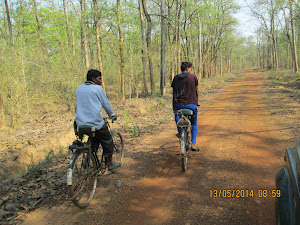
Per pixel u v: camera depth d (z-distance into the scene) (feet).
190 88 14.33
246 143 17.87
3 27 34.47
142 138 20.89
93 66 45.57
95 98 11.25
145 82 56.08
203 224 9.05
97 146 12.44
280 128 20.92
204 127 23.68
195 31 89.61
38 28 48.57
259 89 55.77
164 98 48.03
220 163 14.57
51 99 35.24
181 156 12.89
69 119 32.32
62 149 18.10
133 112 32.45
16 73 29.12
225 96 48.19
